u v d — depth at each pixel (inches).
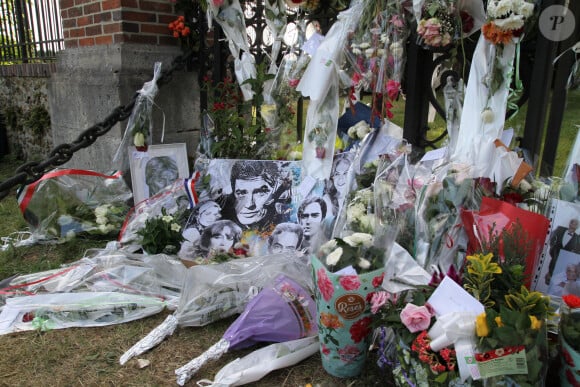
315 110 99.0
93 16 135.9
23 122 214.1
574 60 77.2
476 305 53.2
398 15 86.2
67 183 118.1
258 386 66.4
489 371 49.4
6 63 219.0
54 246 114.7
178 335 78.3
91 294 85.7
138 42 131.0
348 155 99.2
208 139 125.6
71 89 147.8
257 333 71.9
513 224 60.4
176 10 135.8
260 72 116.6
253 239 103.6
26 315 81.6
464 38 85.1
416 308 55.3
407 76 94.7
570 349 52.4
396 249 65.6
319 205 100.0
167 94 138.3
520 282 56.0
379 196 73.7
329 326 64.6
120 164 132.3
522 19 69.9
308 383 67.1
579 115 88.7
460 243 65.5
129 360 72.0
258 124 119.5
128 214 112.9
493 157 73.7
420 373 54.4
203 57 138.6
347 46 92.6
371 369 69.6
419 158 88.7
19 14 197.8
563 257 68.2
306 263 85.0
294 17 118.3
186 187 106.4
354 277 61.3
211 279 81.0
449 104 86.7
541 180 78.0
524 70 82.4
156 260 94.7
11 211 143.5
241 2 127.0
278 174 106.7
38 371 69.6
